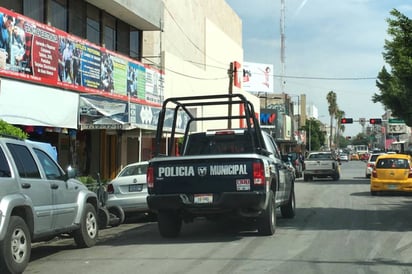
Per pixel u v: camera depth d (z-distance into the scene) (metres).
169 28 33.00
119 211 14.30
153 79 25.66
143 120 19.61
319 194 23.42
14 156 8.64
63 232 10.06
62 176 10.07
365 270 8.09
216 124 39.94
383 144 116.25
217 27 43.75
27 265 8.77
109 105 18.23
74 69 18.56
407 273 7.90
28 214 8.52
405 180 22.23
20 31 15.51
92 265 8.96
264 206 10.88
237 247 10.19
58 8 19.80
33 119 15.65
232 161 10.78
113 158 24.30
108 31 23.91
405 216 15.04
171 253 9.80
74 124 17.73
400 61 14.25
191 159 10.95
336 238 11.10
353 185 30.23
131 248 10.59
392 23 13.41
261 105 83.38
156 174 11.13
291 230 12.35
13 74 15.11
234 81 46.31
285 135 76.81
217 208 10.85
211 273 8.02
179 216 11.69
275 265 8.49
